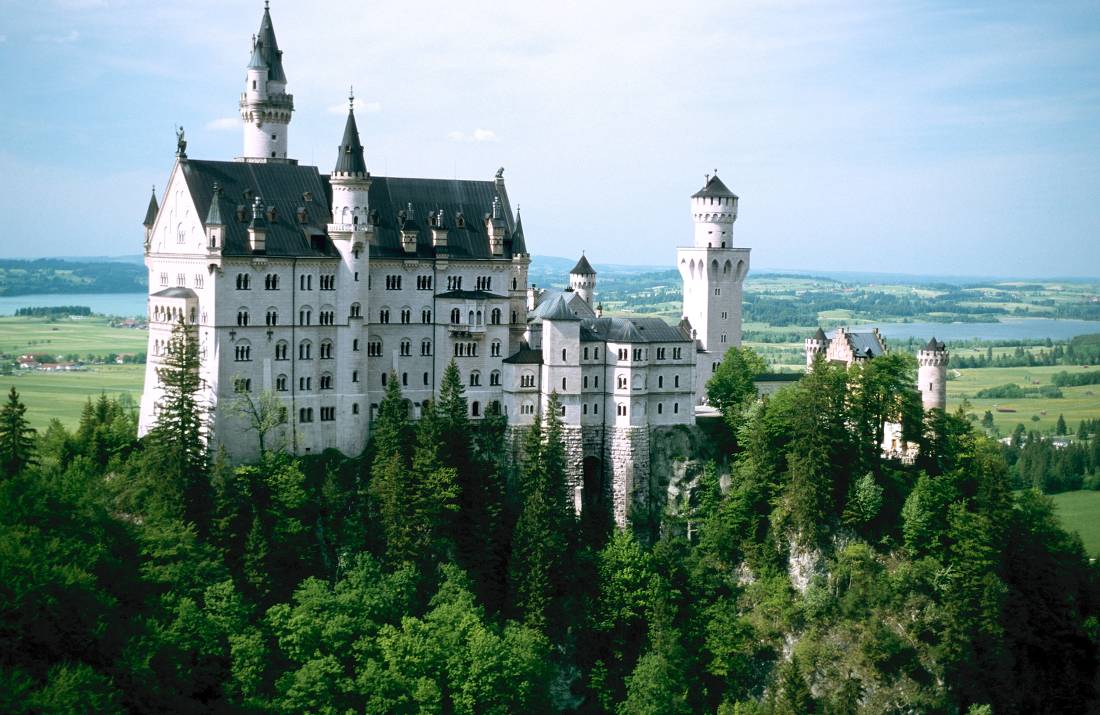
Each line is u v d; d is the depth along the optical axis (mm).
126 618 144375
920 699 184500
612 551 192250
